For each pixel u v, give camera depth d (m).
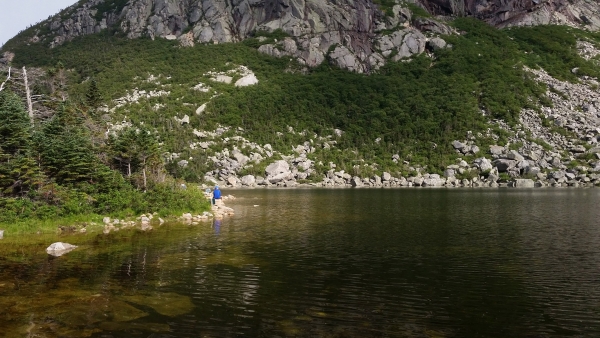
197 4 173.25
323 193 63.09
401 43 150.88
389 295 12.99
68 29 177.62
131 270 15.58
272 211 36.69
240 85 131.50
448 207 39.53
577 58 145.12
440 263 17.11
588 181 85.38
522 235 23.70
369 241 21.89
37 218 24.59
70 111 36.50
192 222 29.14
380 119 116.75
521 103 117.44
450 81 128.00
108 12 181.00
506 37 158.25
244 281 14.31
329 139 110.81
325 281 14.43
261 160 96.06
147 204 30.58
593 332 10.33
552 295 13.11
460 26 165.62
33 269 15.52
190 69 140.50
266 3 169.88
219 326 10.35
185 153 90.44
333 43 154.50
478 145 101.62
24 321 10.43
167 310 11.39
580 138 102.50
